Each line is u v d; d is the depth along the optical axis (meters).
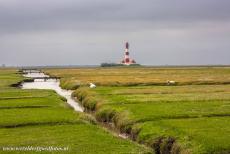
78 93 74.62
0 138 31.36
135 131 35.78
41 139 30.91
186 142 28.80
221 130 32.12
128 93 68.75
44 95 69.25
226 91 71.12
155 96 62.00
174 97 59.72
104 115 46.34
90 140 30.56
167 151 29.97
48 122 38.38
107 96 62.72
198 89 76.56
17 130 34.75
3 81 116.75
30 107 51.44
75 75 155.75
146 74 157.38
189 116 40.09
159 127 34.34
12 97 65.25
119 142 29.98
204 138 29.12
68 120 39.38
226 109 44.38
